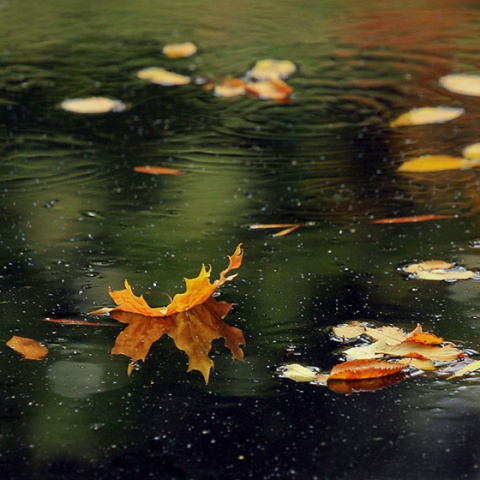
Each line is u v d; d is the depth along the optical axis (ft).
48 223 16.78
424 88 23.85
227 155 19.94
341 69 25.62
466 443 10.46
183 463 10.23
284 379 11.88
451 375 11.88
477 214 16.87
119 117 22.20
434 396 11.42
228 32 29.40
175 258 15.37
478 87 23.68
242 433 10.77
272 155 19.92
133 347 12.75
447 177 18.60
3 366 12.25
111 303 13.93
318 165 19.34
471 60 26.00
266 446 10.50
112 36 29.01
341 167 19.22
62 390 11.69
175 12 32.17
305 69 25.68
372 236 16.11
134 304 13.38
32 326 13.25
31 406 11.35
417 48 27.40
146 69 25.52
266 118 22.08
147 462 10.24
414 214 16.97
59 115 22.33
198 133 21.16
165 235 16.26
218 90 23.98
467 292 14.01
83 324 13.34
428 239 15.93
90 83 24.50
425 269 14.78
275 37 28.81
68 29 29.86
